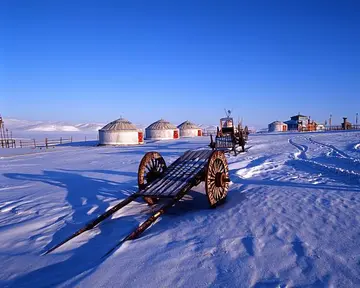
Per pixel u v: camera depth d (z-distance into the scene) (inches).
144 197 297.7
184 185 277.9
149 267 158.4
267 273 147.1
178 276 147.6
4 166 729.0
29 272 166.6
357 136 1478.8
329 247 174.7
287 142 1185.4
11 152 1214.9
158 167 345.4
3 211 297.9
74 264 174.2
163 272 152.3
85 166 681.6
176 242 193.2
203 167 310.8
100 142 1749.5
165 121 2228.1
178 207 298.7
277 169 502.0
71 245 204.4
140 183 304.8
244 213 250.5
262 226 215.3
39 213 285.3
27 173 589.0
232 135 788.6
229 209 268.1
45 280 155.3
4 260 184.2
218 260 163.5
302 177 413.4
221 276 145.9
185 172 308.8
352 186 341.7
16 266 175.0
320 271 147.5
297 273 146.2
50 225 250.7
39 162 818.8
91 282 145.0
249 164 567.5
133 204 307.9
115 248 187.8
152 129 2154.3
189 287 137.0
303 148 902.4
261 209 259.1
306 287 133.4
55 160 866.8
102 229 233.6
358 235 191.9
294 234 196.5
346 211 243.1
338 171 439.2
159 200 322.3
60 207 303.4
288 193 315.0
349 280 138.7
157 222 247.6
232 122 821.2
